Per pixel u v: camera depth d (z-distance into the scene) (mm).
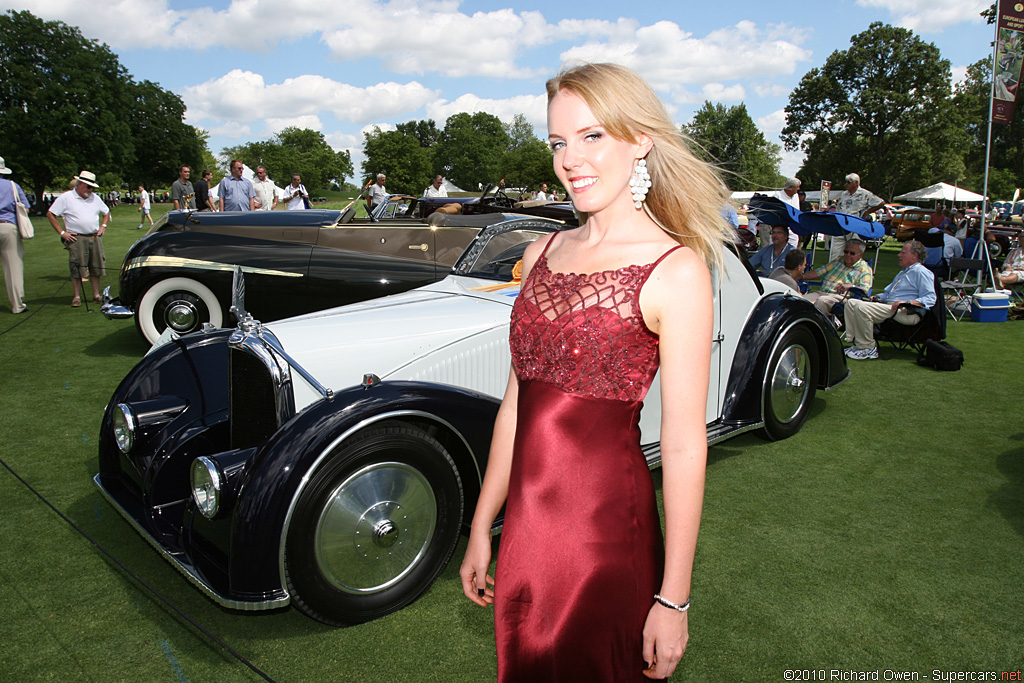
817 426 4230
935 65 44531
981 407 4570
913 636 2188
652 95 1151
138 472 2719
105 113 48875
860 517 3006
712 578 2533
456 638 2229
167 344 3020
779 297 3844
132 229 21281
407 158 110125
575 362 1091
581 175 1135
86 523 3031
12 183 7387
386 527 2256
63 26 48406
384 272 5633
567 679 1107
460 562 2729
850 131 46469
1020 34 8008
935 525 2928
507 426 1298
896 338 5957
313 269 5621
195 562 2217
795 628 2234
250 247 5656
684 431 1029
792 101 49594
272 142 126750
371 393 2230
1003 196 47281
